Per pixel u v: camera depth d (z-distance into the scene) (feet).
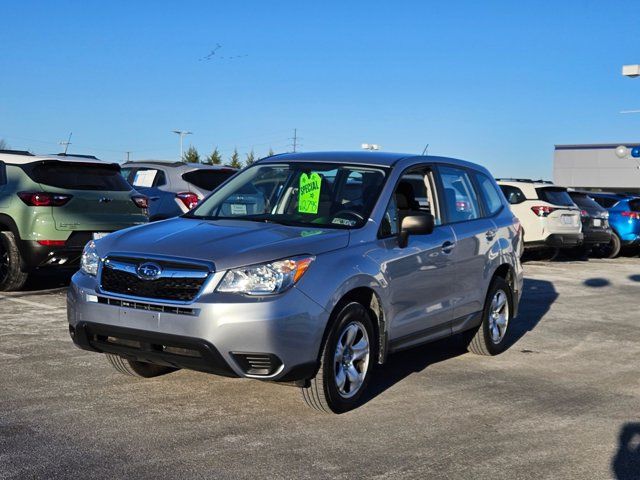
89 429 15.75
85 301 16.61
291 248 16.29
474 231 22.57
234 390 18.89
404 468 14.35
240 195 20.31
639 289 42.91
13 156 31.58
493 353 24.27
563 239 54.19
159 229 17.94
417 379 21.01
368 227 18.31
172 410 17.21
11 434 15.29
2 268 31.53
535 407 18.75
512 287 25.22
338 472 14.02
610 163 188.24
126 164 45.27
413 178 20.93
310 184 19.74
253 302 15.34
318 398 16.72
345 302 17.10
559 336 28.17
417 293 19.57
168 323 15.52
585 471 14.64
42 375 19.58
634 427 17.46
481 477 14.11
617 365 23.79
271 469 14.02
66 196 30.86
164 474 13.60
